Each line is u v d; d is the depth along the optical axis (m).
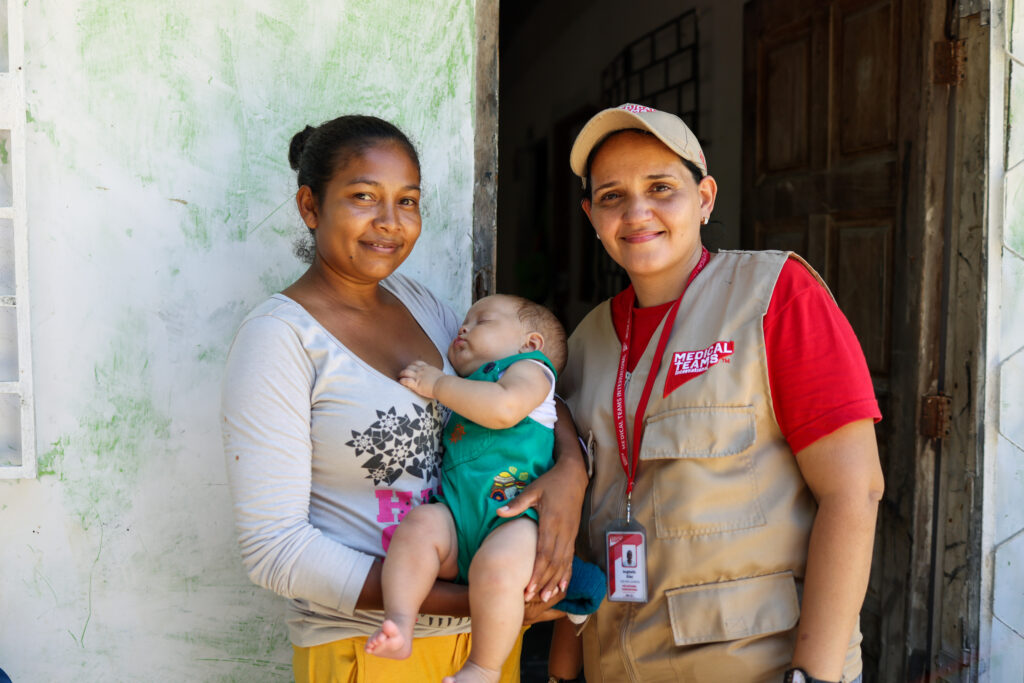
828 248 3.04
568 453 1.62
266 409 1.43
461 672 1.41
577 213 6.23
